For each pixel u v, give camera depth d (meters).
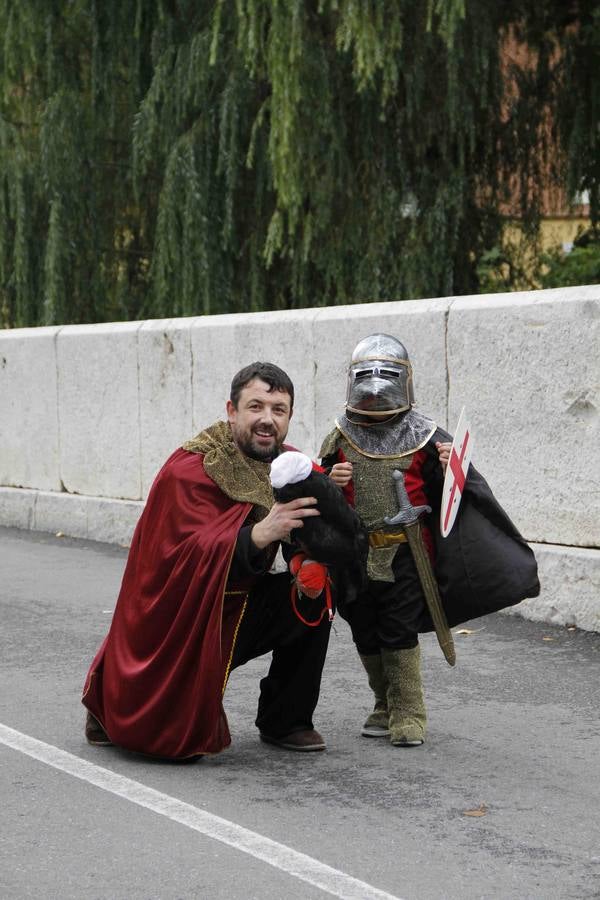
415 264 15.62
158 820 4.80
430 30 13.99
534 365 8.04
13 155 18.11
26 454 12.95
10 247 18.30
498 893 4.07
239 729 6.06
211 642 5.28
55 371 12.43
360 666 7.20
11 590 9.63
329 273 16.00
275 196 16.91
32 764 5.53
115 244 18.77
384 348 5.57
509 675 6.82
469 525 5.58
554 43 16.08
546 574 7.95
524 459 8.16
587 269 17.12
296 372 9.81
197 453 5.53
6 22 17.89
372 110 15.74
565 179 16.05
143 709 5.47
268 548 5.32
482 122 16.11
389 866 4.31
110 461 11.89
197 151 16.75
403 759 5.50
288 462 5.12
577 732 5.82
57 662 7.39
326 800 4.99
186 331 10.84
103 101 18.02
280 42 15.07
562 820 4.72
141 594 5.52
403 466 5.55
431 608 5.60
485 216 16.78
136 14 17.28
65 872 4.31
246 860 4.39
